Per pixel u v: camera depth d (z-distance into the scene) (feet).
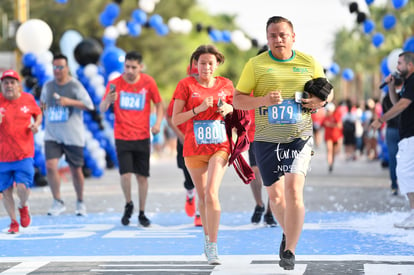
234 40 149.07
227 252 49.21
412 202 59.16
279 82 42.24
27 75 105.60
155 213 73.36
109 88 64.08
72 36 125.59
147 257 47.52
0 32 275.39
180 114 46.11
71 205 80.89
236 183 111.34
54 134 71.61
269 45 42.47
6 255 48.96
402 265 43.32
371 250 48.93
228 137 46.42
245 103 41.91
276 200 43.39
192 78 47.88
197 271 42.50
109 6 141.90
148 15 309.01
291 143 42.52
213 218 44.60
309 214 69.97
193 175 47.21
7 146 59.36
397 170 59.47
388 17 128.67
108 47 141.59
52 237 57.00
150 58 315.17
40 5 278.87
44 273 42.50
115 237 56.75
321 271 41.70
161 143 199.31
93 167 124.16
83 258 47.42
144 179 64.13
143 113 65.10
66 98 70.38
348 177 120.78
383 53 265.54
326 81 42.06
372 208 74.38
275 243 52.95
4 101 59.62
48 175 72.23
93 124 125.90
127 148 64.23
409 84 57.77
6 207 60.03
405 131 58.70
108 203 82.89
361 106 211.61
